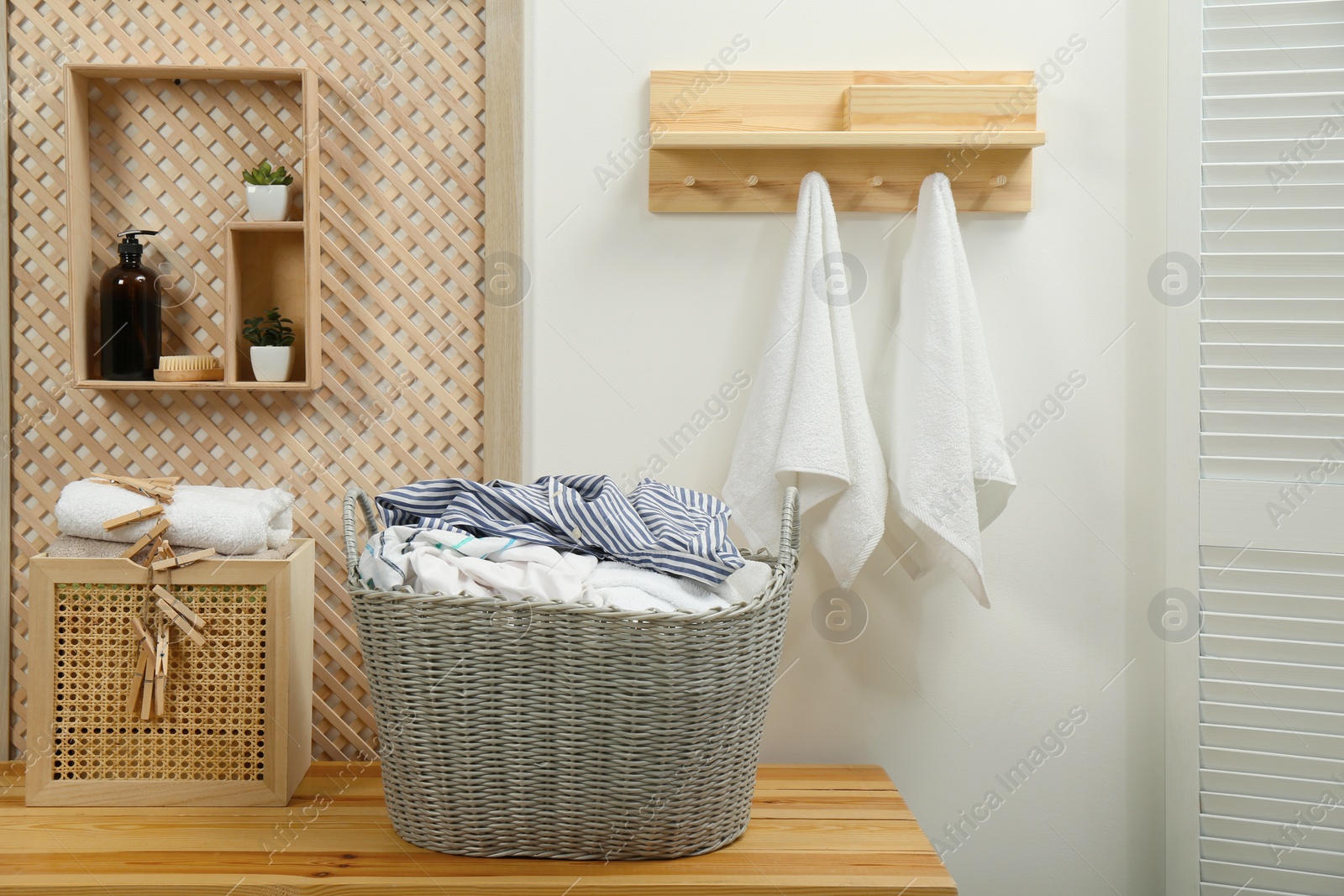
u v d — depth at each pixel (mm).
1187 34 1221
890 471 1254
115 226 1311
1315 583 1206
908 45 1300
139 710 1107
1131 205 1295
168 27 1312
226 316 1227
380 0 1312
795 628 1329
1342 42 1197
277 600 1101
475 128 1321
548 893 931
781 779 1242
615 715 942
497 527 1019
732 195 1298
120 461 1329
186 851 998
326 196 1314
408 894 930
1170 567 1251
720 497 1326
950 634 1323
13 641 1321
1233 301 1216
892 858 1008
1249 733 1226
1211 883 1240
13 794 1143
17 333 1318
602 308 1318
